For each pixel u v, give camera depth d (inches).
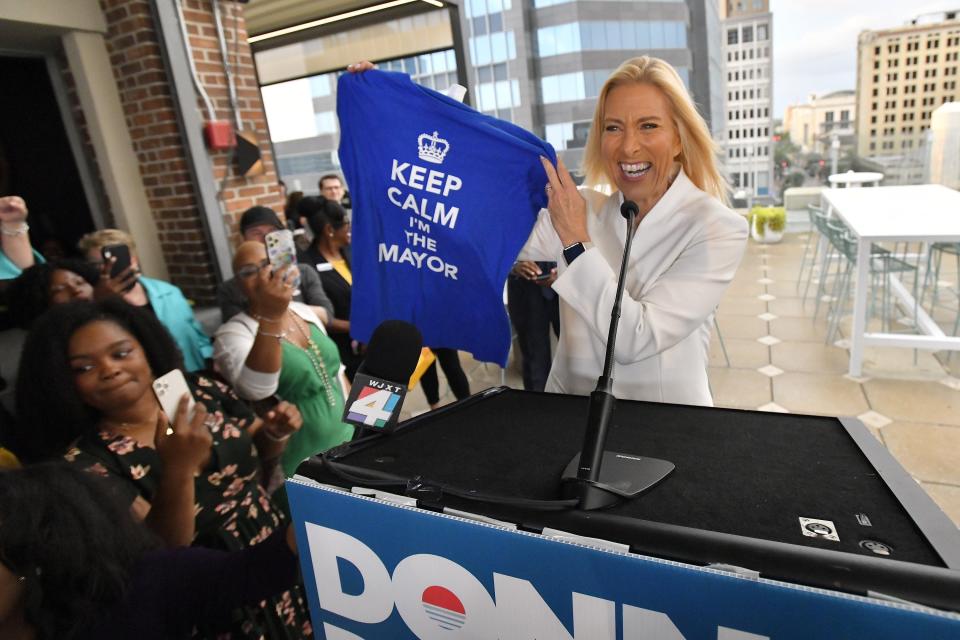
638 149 43.3
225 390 59.2
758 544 18.1
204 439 41.9
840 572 16.7
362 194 51.3
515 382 155.2
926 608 15.3
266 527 54.8
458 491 22.9
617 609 19.4
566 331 49.5
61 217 152.6
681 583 18.1
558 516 20.8
